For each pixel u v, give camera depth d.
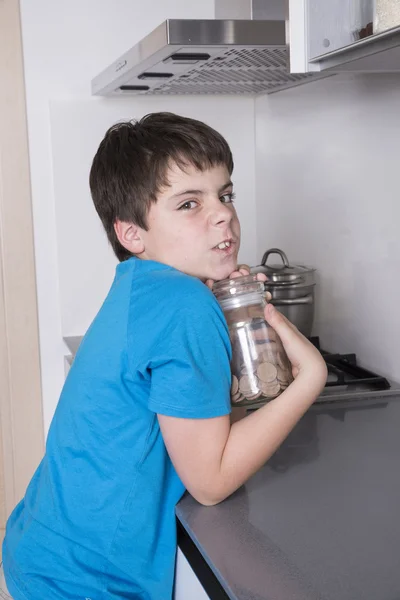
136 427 1.00
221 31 1.40
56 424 1.09
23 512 1.14
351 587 0.77
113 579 1.00
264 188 2.37
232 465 0.95
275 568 0.81
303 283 1.85
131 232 1.13
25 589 1.02
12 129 2.24
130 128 1.12
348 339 1.86
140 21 2.28
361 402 1.51
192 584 0.97
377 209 1.68
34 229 2.30
